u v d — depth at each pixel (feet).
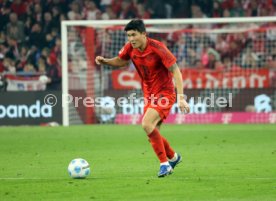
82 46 230.48
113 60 104.78
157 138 99.50
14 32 252.21
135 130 192.85
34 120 212.84
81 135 180.14
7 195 86.58
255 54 229.04
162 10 264.72
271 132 182.09
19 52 249.34
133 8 263.70
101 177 101.91
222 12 264.52
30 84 224.94
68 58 228.63
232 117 216.13
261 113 215.10
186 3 265.54
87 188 91.09
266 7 261.44
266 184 93.40
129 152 139.74
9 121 213.05
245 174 103.71
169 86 101.45
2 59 246.47
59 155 135.95
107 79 219.41
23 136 178.60
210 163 118.52
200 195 84.94
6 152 142.61
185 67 227.40
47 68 237.25
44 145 156.35
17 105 213.05
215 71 217.15
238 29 222.48
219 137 170.40
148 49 99.09
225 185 92.58
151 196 84.53
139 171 109.19
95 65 218.79
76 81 221.46
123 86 217.15
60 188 91.35
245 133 180.14
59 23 254.68
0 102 213.05
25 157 132.87
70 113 216.95
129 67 216.74
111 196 84.94
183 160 123.65
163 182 95.50
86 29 217.56
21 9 256.52
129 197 84.02
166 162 99.91
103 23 212.43
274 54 230.07
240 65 231.91
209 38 234.79
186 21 209.77
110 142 161.68
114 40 232.32
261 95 215.51
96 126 208.44
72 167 99.76
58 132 189.37
